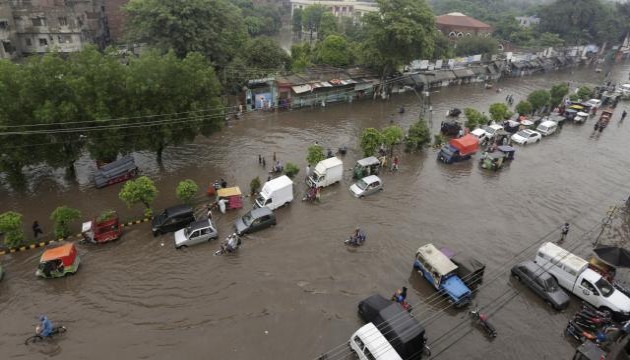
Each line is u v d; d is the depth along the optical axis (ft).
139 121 120.26
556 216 119.55
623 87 268.82
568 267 87.15
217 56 191.52
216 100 135.74
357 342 68.03
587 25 373.40
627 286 93.25
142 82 117.70
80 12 215.72
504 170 149.69
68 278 85.87
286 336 74.54
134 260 92.17
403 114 211.61
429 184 135.54
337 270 92.17
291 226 107.76
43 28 204.54
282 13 533.55
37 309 78.13
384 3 220.64
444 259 87.30
